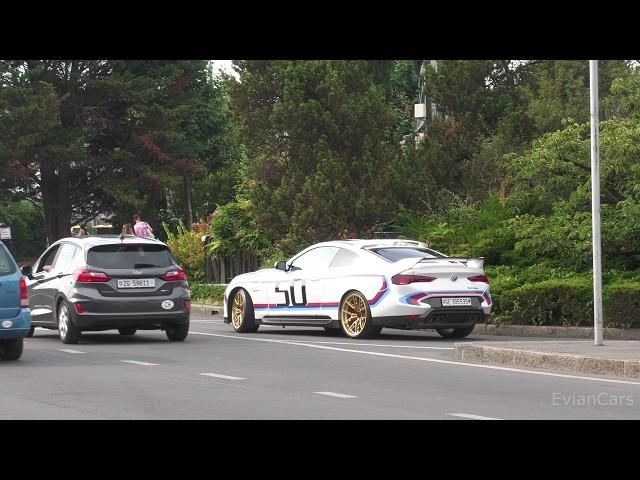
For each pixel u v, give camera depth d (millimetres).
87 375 31922
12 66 123688
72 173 129125
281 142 71562
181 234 82188
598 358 32156
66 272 44094
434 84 72062
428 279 43781
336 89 67188
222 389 28547
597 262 36312
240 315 49875
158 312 43562
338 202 64875
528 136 70375
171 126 126938
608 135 51406
